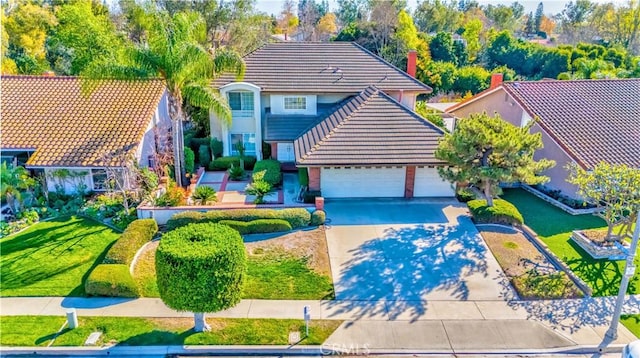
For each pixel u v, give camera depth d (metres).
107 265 16.19
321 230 20.22
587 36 85.19
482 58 69.19
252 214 20.17
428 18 88.31
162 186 24.03
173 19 23.97
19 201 21.95
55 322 13.78
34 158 23.17
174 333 13.30
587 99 27.72
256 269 16.91
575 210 22.47
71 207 22.39
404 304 14.98
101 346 12.76
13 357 12.53
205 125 34.12
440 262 17.50
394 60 59.41
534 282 16.19
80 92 27.89
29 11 48.06
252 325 13.75
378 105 25.55
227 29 54.97
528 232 19.66
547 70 60.84
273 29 85.62
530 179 19.59
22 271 16.66
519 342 13.28
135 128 25.30
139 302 14.89
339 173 23.56
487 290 15.79
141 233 18.64
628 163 23.02
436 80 55.62
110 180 22.86
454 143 19.86
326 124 26.16
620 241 18.41
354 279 16.38
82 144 24.06
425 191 24.28
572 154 23.14
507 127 19.92
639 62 51.25
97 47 42.47
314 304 14.92
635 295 15.59
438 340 13.30
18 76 28.81
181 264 12.07
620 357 12.80
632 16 72.62
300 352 12.79
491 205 21.11
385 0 69.94
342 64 31.70
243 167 28.89
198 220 20.00
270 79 29.98
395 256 17.95
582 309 14.83
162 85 28.92
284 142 27.86
